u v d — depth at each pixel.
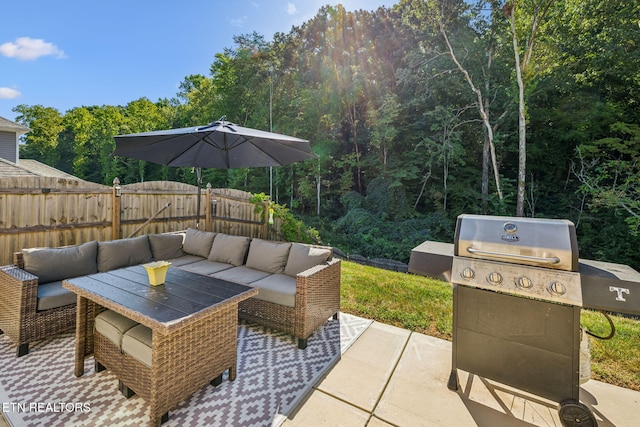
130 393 1.87
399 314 3.09
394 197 13.23
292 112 16.06
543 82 11.04
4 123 10.27
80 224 3.77
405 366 2.23
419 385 2.02
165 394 1.64
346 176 14.98
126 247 3.37
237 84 17.31
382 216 12.95
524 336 1.69
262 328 2.89
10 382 1.98
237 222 5.98
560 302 1.58
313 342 2.59
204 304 1.84
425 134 13.25
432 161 13.00
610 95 10.16
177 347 1.69
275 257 3.28
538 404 1.85
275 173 16.31
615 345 2.47
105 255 3.17
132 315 1.67
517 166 12.95
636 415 1.76
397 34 14.15
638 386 2.02
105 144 22.53
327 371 2.17
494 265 1.72
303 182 15.35
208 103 19.31
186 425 1.64
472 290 1.82
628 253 9.31
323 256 3.02
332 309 2.93
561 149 11.66
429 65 12.50
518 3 10.45
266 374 2.13
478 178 13.18
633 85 9.66
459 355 1.88
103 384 1.99
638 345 2.47
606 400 1.89
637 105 9.88
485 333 1.79
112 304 1.79
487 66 12.16
